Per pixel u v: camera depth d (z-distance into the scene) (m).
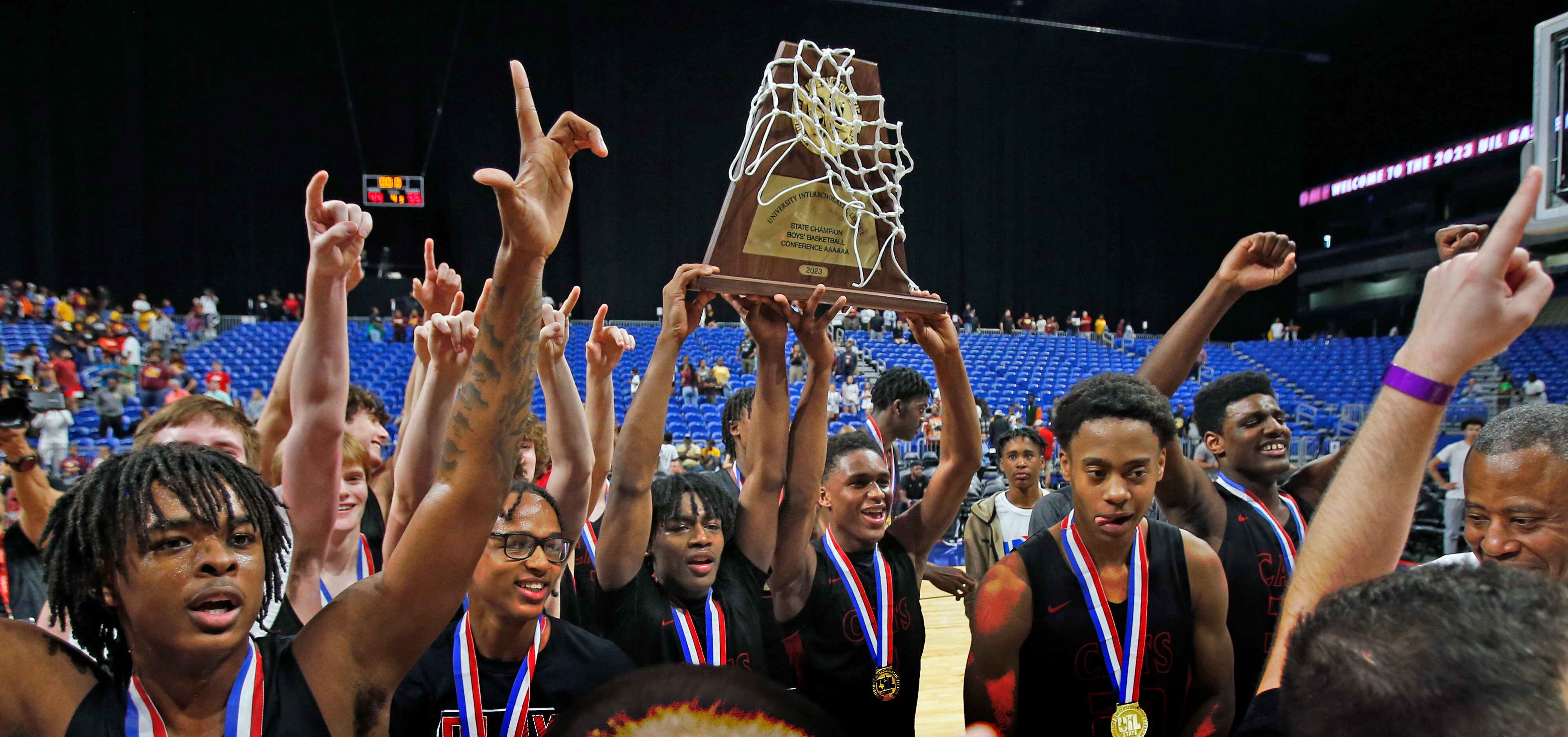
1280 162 22.30
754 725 0.56
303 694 0.92
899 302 1.65
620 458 1.68
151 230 16.38
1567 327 17.52
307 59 16.95
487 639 1.44
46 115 15.62
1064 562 1.56
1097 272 21.16
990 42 20.19
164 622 0.85
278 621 1.49
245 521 0.90
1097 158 21.06
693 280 1.54
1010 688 1.54
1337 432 12.27
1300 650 0.57
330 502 1.52
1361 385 16.77
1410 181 22.53
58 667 0.86
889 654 1.96
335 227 1.36
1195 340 1.86
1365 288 24.34
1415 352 0.75
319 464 1.47
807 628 1.95
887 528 2.20
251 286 16.84
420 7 17.31
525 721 1.42
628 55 18.23
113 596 0.87
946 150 20.02
